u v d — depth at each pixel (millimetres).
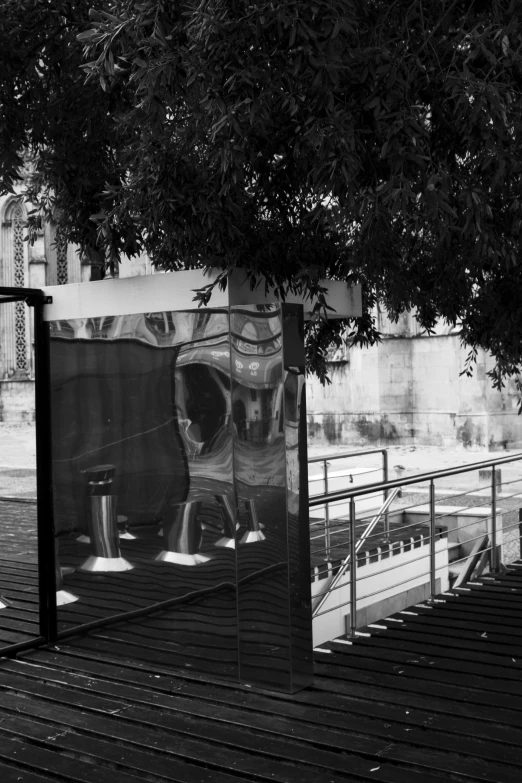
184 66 4059
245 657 5227
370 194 4062
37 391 6121
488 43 4195
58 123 6492
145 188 5059
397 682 5246
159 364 5613
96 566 5934
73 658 5832
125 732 4652
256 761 4270
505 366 8094
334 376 32531
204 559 5457
